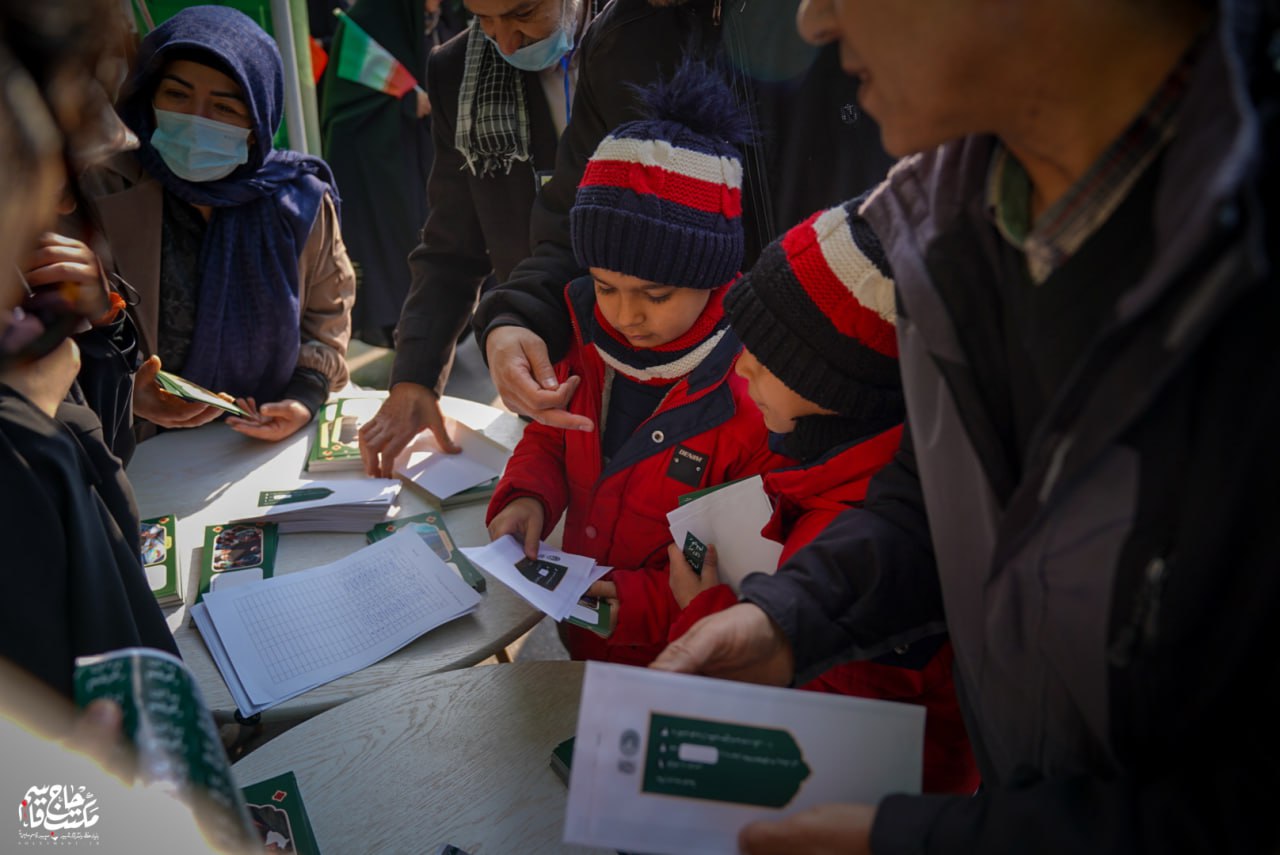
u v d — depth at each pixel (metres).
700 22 1.67
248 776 1.25
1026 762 0.86
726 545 1.38
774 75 1.61
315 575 1.66
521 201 2.23
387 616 1.58
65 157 0.80
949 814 0.77
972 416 0.82
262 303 2.24
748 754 0.87
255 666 1.46
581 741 0.85
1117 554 0.67
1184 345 0.56
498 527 1.63
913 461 1.07
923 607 1.03
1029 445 0.73
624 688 0.85
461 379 4.24
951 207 0.83
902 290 0.86
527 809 1.21
